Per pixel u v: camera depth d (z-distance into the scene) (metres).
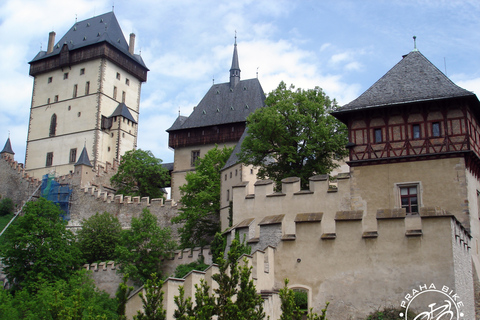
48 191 82.56
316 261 29.05
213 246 45.47
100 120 98.38
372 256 27.75
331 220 36.00
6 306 41.06
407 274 26.83
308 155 45.12
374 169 36.34
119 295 17.91
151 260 49.94
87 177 83.12
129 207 69.69
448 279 26.05
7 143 94.44
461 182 34.22
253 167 55.84
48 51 108.56
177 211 65.38
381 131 36.81
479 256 34.16
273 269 29.91
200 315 17.53
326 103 48.50
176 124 86.75
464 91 35.19
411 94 36.59
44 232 53.84
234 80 88.12
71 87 102.31
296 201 36.81
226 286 18.72
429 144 35.50
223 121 82.56
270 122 45.19
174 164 84.38
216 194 59.75
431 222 26.97
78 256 54.53
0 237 71.88
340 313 27.72
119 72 104.25
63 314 18.00
